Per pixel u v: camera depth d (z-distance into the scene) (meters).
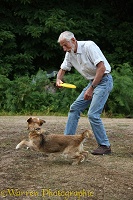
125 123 10.44
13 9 16.48
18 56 15.94
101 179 5.65
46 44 16.53
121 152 7.09
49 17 16.02
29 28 15.93
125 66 15.27
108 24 17.73
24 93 13.69
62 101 13.95
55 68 16.78
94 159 6.57
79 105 6.82
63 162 6.39
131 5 18.34
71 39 6.41
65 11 16.38
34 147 6.29
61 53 16.70
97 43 17.72
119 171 6.02
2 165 6.16
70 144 6.20
